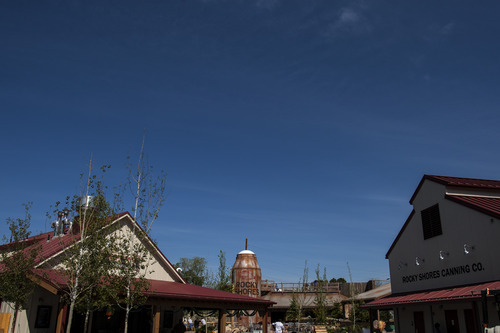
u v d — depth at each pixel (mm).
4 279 17719
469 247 21625
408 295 25547
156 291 20500
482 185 24703
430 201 25266
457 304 21812
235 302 24234
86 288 16812
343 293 61719
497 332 13664
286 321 52688
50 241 24531
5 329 19312
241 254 53500
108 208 17719
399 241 28156
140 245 18188
